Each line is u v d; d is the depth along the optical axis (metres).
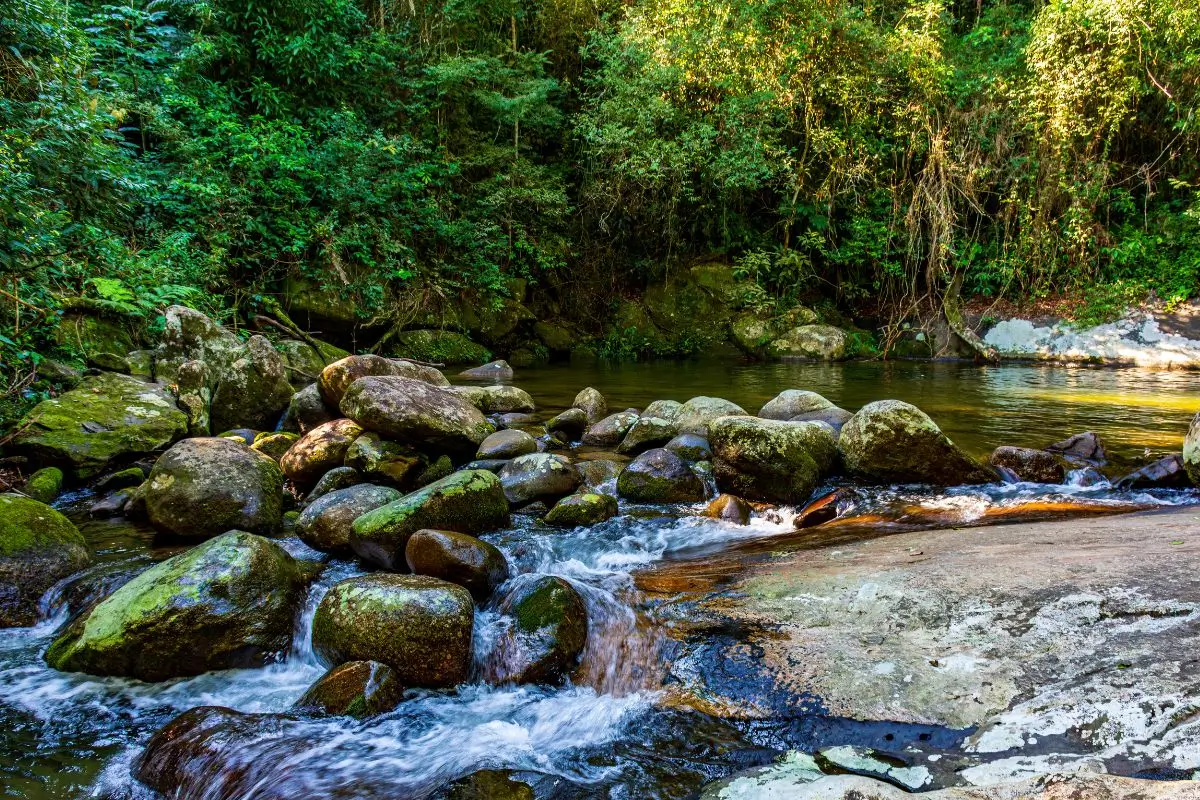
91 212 6.24
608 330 14.56
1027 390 8.91
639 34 13.33
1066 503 4.32
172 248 8.20
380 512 3.62
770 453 4.68
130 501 4.22
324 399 5.79
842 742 2.11
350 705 2.45
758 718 2.28
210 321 6.77
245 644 2.80
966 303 14.22
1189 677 2.03
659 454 4.91
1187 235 12.64
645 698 2.51
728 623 2.82
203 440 4.18
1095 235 13.12
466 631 2.71
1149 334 11.96
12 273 5.51
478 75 12.65
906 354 13.64
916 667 2.34
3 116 5.14
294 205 10.69
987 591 2.71
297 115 11.57
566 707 2.53
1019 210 13.31
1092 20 12.03
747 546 3.93
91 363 6.20
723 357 13.86
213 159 9.61
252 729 2.32
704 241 15.13
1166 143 13.16
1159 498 4.41
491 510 4.03
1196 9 11.41
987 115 13.13
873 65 13.29
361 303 11.02
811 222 14.23
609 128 12.75
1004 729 2.00
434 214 12.16
